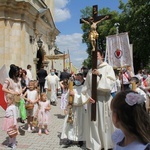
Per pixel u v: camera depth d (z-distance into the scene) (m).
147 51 34.31
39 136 8.22
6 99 7.34
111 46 10.13
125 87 11.45
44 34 28.42
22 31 22.03
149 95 7.65
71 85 7.15
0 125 9.66
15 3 21.34
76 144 7.23
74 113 7.16
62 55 26.69
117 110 1.88
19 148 6.86
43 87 18.34
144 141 1.82
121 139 2.17
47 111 8.59
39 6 27.72
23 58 21.98
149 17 33.09
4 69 8.89
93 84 6.15
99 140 6.25
